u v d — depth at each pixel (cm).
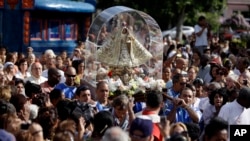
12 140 1043
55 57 2161
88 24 3350
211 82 1761
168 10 4306
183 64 2003
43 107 1207
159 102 1271
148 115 1244
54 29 3188
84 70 1883
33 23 3092
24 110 1280
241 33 3988
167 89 1703
